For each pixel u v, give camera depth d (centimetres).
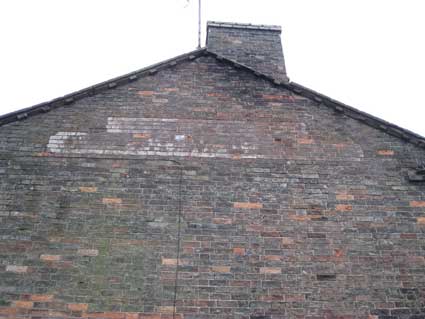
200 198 631
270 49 857
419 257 602
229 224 613
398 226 626
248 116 718
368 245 609
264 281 575
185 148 676
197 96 734
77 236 593
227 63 778
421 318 559
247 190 643
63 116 696
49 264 571
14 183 629
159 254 586
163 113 711
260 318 550
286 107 732
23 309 540
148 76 752
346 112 725
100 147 669
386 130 710
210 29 873
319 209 634
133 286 562
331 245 606
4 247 578
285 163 672
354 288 576
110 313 544
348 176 666
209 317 547
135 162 657
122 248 588
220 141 687
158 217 613
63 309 543
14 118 684
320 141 698
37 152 658
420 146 698
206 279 571
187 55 773
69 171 643
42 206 612
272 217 623
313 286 575
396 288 579
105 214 611
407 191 656
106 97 721
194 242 597
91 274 567
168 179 645
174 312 548
